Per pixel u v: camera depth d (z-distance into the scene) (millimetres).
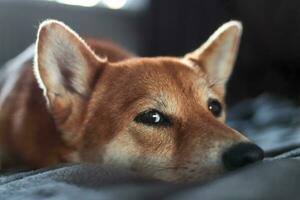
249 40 825
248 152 341
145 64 430
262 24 744
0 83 573
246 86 989
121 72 425
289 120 709
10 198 275
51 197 261
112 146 391
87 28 1130
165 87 399
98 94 420
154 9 1161
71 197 255
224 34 472
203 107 401
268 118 738
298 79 835
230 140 353
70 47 424
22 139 459
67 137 423
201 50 486
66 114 423
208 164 348
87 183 281
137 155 382
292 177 250
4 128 483
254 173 256
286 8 686
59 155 431
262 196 228
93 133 406
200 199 229
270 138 574
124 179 283
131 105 395
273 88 927
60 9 1095
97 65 430
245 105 909
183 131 376
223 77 476
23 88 497
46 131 445
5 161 485
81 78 426
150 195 245
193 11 1143
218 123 378
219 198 227
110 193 252
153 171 374
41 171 351
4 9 1048
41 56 415
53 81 420
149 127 383
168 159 370
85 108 419
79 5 1114
